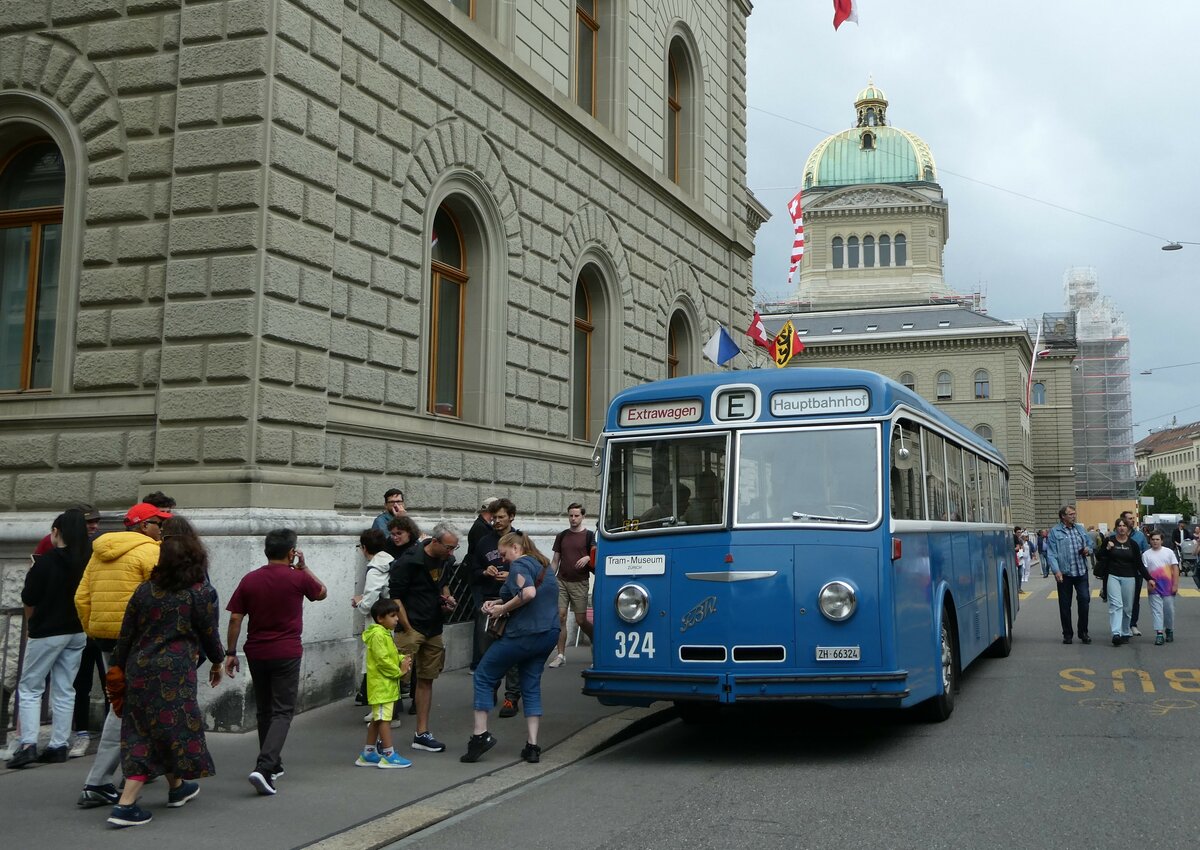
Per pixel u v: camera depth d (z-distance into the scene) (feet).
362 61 40.78
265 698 26.25
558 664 47.55
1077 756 28.25
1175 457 619.67
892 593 28.89
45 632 28.09
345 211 39.70
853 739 31.73
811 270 310.86
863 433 29.96
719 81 80.79
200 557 23.82
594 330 62.18
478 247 49.78
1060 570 55.67
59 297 37.63
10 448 37.32
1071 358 306.35
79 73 38.09
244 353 34.94
